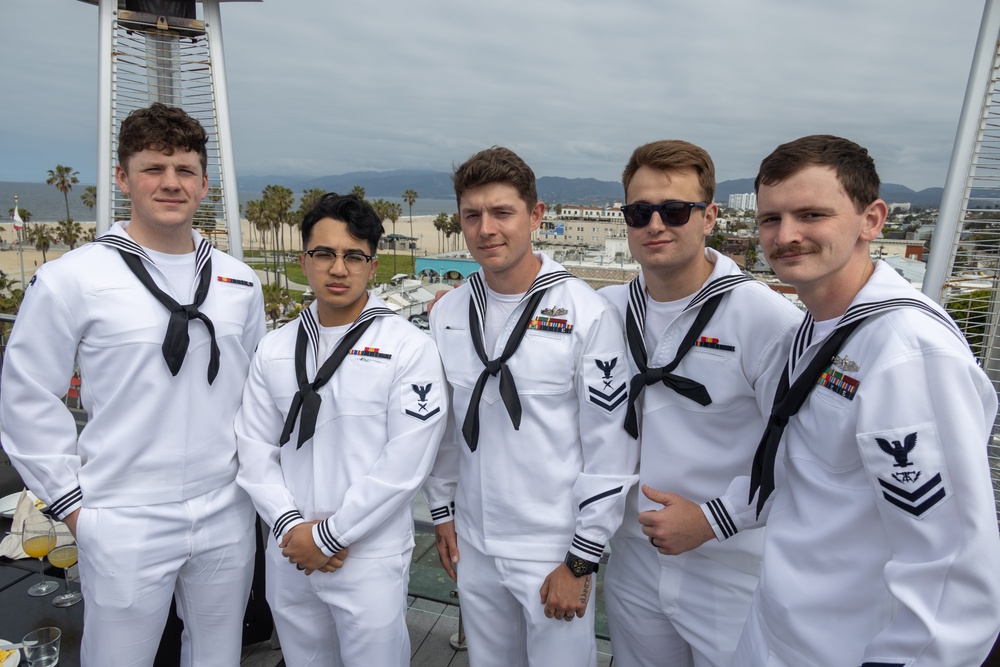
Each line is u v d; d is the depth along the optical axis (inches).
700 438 70.6
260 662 102.3
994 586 41.0
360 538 72.4
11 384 71.4
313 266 74.6
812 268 50.8
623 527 78.7
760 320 66.1
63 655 91.9
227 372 80.0
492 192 70.1
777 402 57.9
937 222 117.4
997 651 79.2
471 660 81.0
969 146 112.3
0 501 125.1
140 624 74.8
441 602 112.0
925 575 43.1
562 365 73.1
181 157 71.7
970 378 43.0
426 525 122.2
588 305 74.0
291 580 77.4
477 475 77.4
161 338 73.7
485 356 75.5
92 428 74.1
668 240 65.6
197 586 80.7
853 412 48.3
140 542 73.6
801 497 54.0
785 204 50.8
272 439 81.2
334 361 75.8
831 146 50.1
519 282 76.1
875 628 48.4
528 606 73.8
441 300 84.4
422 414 75.0
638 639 78.7
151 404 73.6
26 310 71.8
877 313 48.1
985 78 109.8
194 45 152.6
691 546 67.2
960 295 115.5
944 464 42.5
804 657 51.8
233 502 81.7
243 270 85.2
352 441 75.2
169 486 75.5
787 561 54.1
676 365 70.1
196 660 83.3
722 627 70.6
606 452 71.7
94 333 72.4
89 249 74.4
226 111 154.5
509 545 75.3
